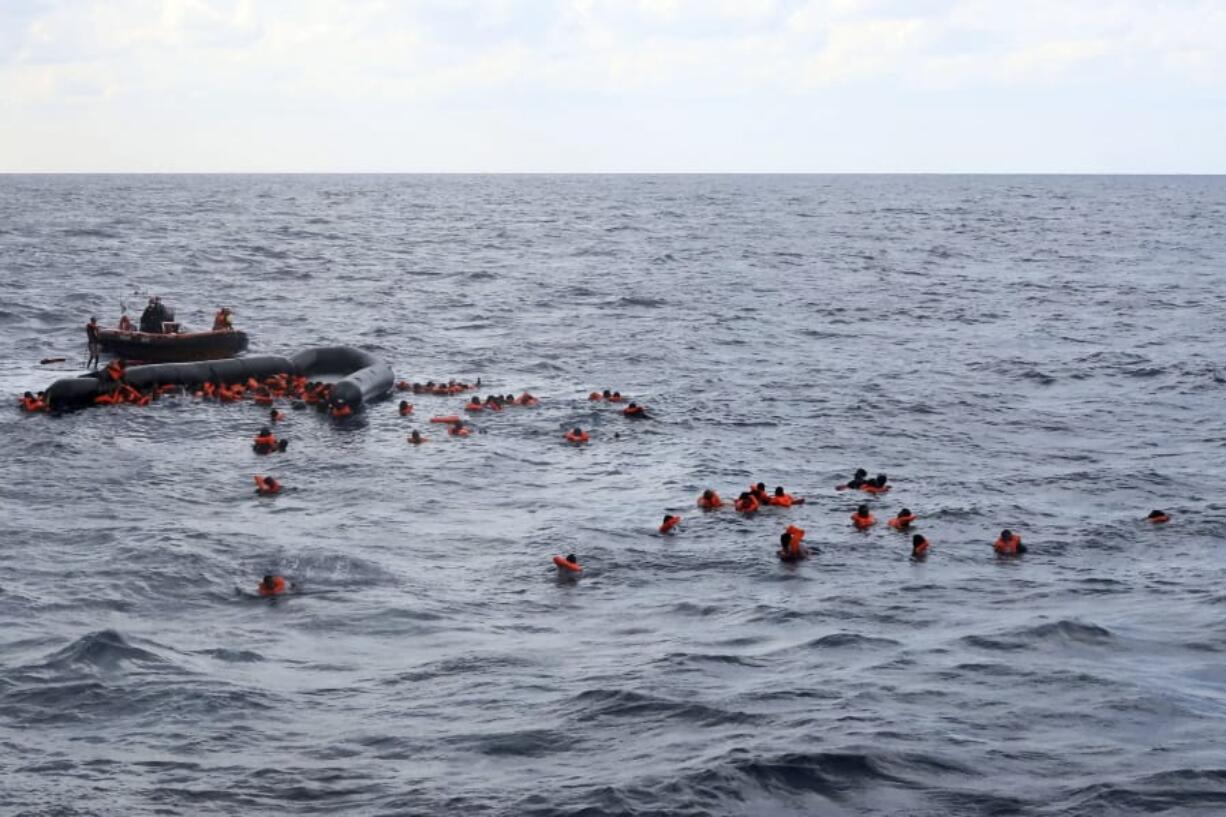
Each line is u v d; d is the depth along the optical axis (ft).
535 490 93.20
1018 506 88.58
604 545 78.74
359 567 73.05
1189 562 75.82
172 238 335.67
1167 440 111.86
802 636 62.39
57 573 71.00
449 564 74.95
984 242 359.66
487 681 55.88
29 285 214.90
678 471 99.19
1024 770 46.19
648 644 61.21
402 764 47.26
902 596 69.21
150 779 45.96
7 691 54.03
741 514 86.17
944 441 111.04
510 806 43.65
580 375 144.56
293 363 136.26
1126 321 191.31
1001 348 164.86
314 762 47.47
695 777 45.44
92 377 122.72
